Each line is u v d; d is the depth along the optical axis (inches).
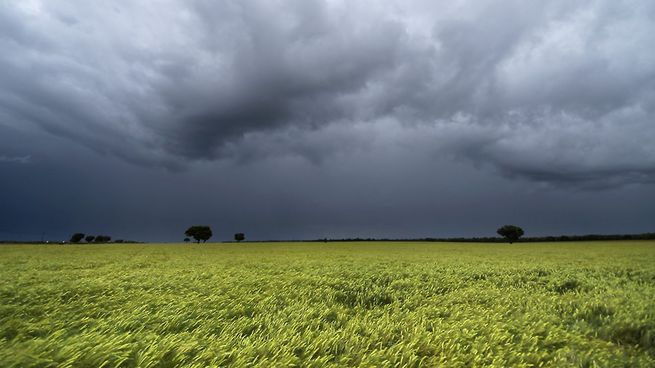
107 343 212.5
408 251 1750.7
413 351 237.1
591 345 280.7
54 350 203.3
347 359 227.9
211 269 733.9
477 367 222.2
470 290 498.9
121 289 442.3
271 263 924.0
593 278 648.4
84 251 1524.4
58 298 380.2
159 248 2007.9
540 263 967.6
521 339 279.7
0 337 249.4
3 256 1104.8
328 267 791.1
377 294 502.0
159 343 225.9
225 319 332.5
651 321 334.0
